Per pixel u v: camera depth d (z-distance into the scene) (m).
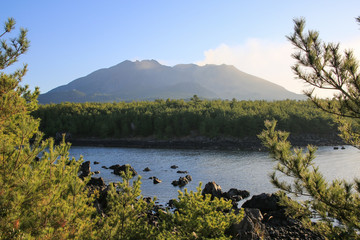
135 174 49.81
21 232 6.83
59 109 142.25
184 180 42.66
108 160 70.69
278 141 9.91
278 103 153.62
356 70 8.80
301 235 19.97
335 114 9.67
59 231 7.54
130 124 131.25
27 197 7.52
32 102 12.98
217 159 70.25
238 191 35.25
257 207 26.25
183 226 11.88
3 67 13.16
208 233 11.62
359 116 9.17
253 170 53.22
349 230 8.71
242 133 113.31
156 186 40.75
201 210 12.43
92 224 9.59
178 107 152.62
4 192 7.03
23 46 13.49
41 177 7.84
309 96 9.61
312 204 9.66
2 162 7.54
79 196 8.95
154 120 126.62
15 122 9.81
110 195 11.51
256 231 13.81
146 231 10.85
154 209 27.52
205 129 118.50
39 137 8.31
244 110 129.50
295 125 111.94
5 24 13.19
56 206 7.95
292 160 9.48
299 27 9.21
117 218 10.39
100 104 165.12
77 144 115.06
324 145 96.75
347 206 8.99
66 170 8.99
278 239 19.38
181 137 121.25
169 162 66.38
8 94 10.69
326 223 9.44
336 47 8.95
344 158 64.50
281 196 10.50
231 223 13.64
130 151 92.06
